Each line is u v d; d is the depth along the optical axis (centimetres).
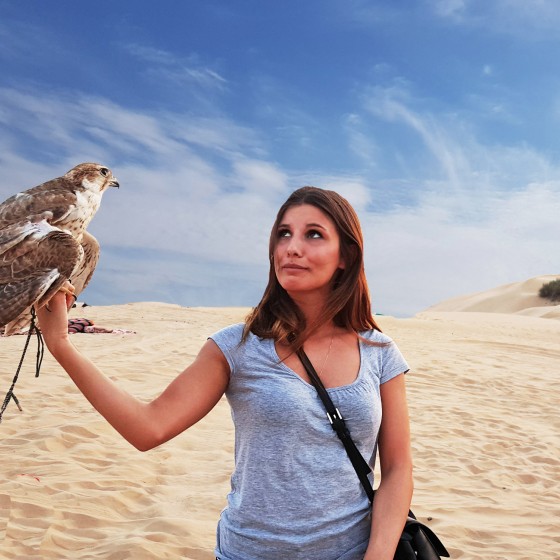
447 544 495
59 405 829
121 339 1659
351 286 220
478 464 749
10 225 306
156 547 432
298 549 200
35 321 231
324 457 205
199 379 211
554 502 630
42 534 449
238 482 214
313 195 221
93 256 355
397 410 224
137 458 643
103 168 379
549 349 2272
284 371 209
